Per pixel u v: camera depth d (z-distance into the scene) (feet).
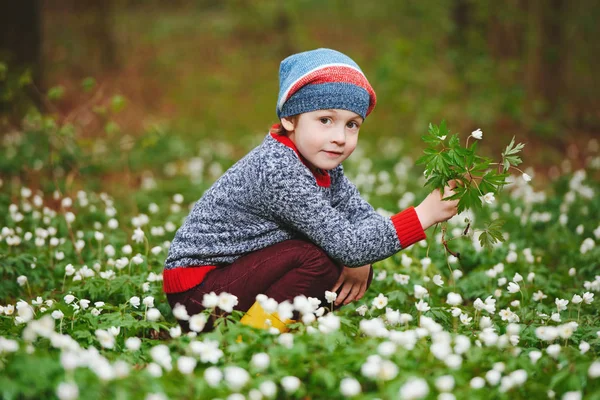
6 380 7.66
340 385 8.33
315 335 9.14
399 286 13.97
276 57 57.41
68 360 7.60
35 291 14.74
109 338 9.36
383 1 62.80
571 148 34.73
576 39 45.24
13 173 25.38
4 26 32.50
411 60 39.81
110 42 50.16
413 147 36.58
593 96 43.83
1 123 29.27
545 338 9.88
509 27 39.88
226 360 9.43
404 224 10.52
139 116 41.88
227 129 42.45
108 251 14.93
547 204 22.02
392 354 8.76
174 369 8.73
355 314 12.84
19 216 17.10
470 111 35.47
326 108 10.53
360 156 32.63
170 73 51.55
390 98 39.70
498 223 10.98
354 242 10.45
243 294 10.66
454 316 11.36
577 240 18.35
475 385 8.50
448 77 40.29
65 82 44.98
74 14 51.37
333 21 64.75
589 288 13.33
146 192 26.11
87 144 21.63
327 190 11.45
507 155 10.53
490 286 14.47
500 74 37.27
